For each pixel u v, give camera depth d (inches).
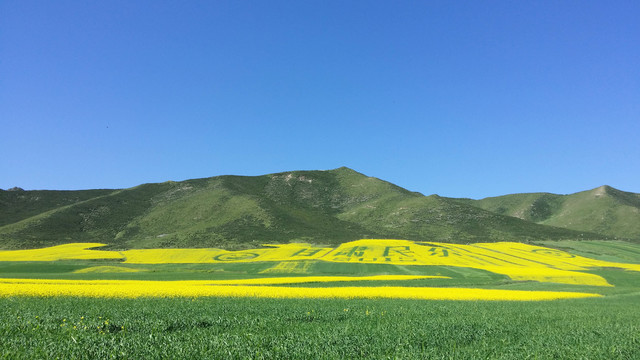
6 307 938.7
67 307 960.9
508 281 2276.1
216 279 2123.5
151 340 591.8
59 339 598.2
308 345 593.9
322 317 888.3
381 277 2310.5
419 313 971.3
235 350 543.2
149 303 1051.3
